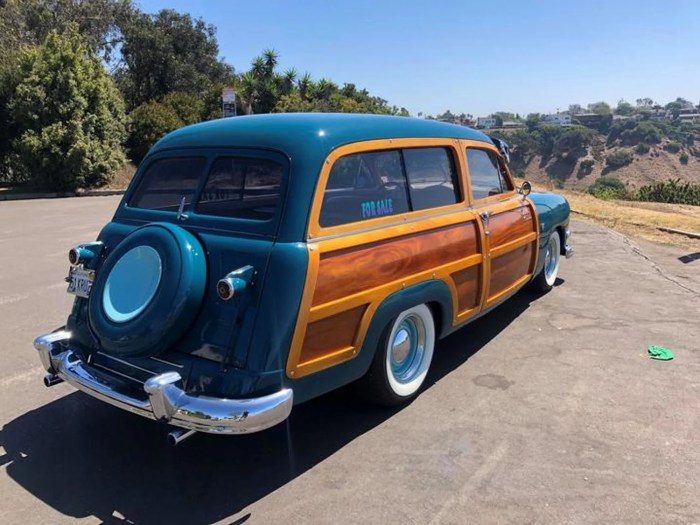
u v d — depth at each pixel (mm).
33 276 7688
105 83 21875
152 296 2936
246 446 3447
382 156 3557
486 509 2801
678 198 19812
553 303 6207
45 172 20469
